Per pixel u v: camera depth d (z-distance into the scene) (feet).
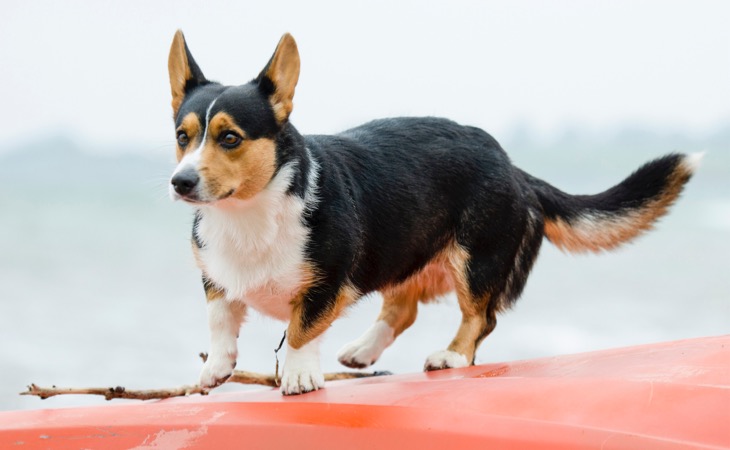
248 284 18.81
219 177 17.79
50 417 14.28
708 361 15.02
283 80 18.62
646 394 13.05
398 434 12.73
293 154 18.61
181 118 18.48
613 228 24.97
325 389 17.60
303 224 18.58
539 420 12.50
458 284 22.56
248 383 20.74
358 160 20.68
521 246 23.58
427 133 22.38
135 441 13.38
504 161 23.02
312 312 18.81
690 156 24.95
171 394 18.78
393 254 21.07
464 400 13.96
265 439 13.11
